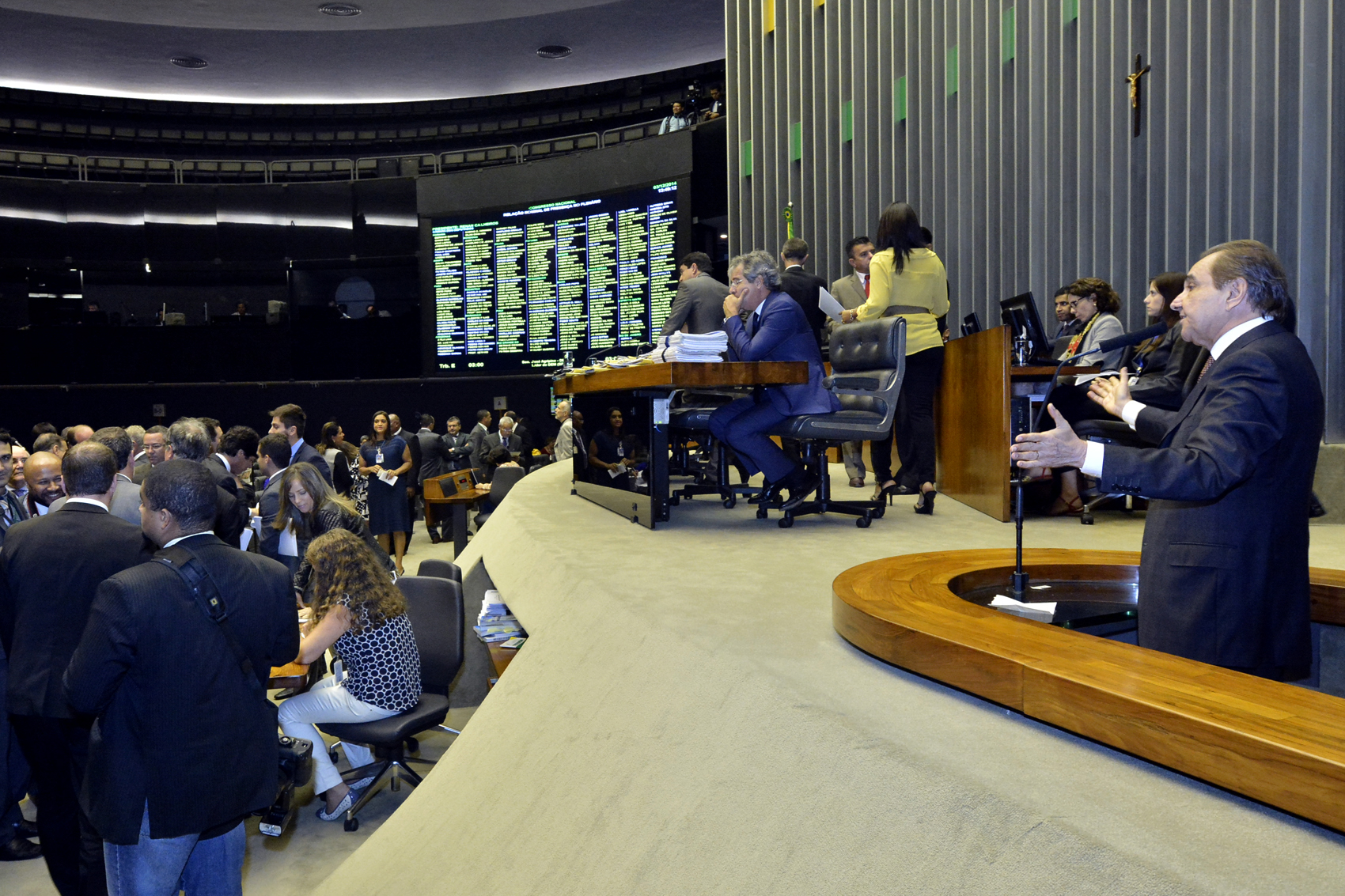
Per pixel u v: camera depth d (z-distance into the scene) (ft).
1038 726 4.72
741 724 5.50
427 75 50.47
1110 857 3.25
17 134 49.78
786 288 17.11
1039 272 20.24
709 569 9.25
